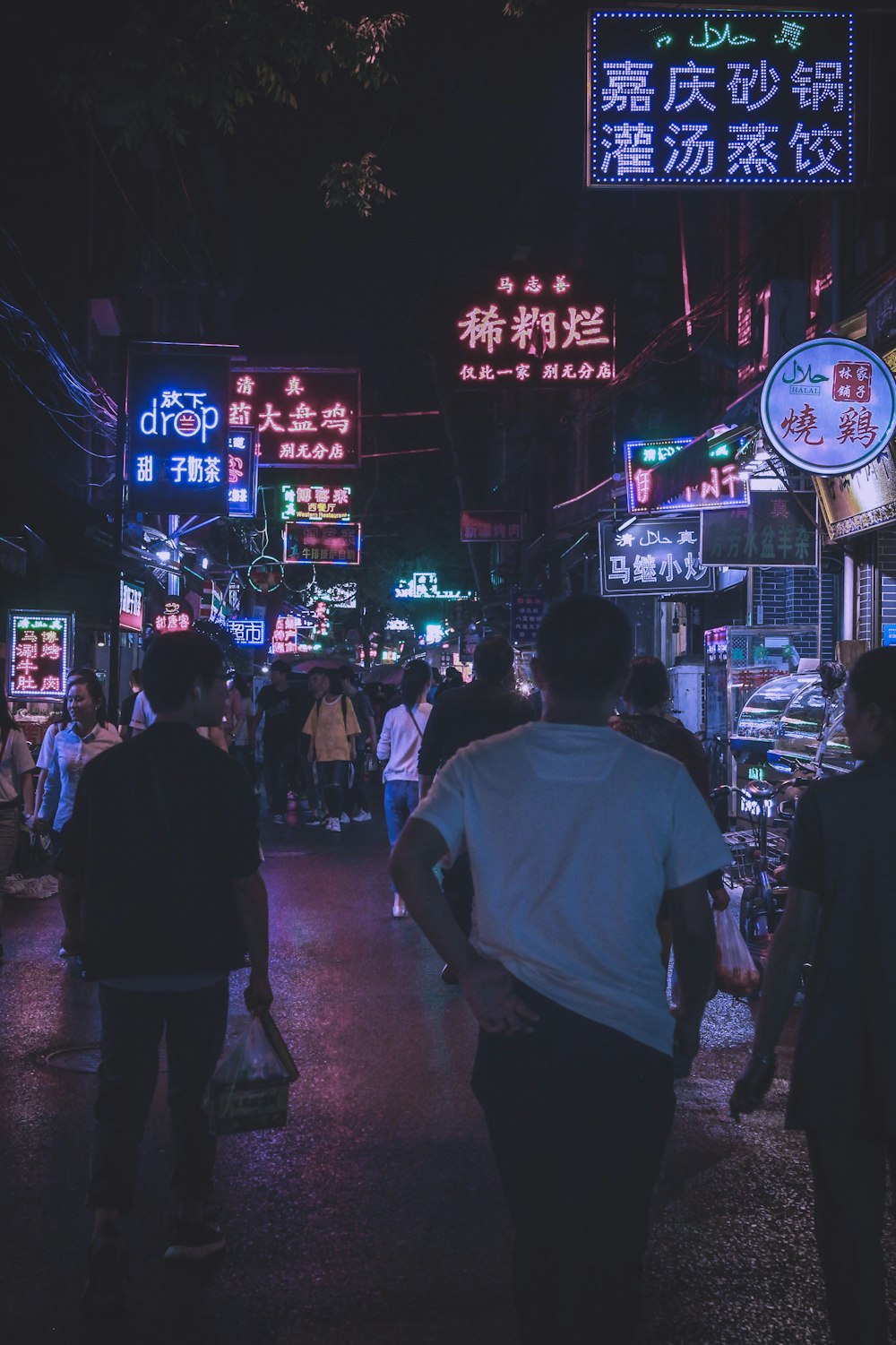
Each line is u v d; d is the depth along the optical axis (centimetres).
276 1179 458
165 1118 530
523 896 255
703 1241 406
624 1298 245
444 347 2153
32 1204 434
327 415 2469
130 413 1969
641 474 1577
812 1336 344
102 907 372
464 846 272
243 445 2384
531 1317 247
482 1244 402
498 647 731
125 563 2027
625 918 254
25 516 1584
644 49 1055
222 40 877
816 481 1280
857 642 1205
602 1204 244
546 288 2145
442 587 5134
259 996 385
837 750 915
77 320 2000
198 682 394
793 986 300
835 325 1242
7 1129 509
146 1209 433
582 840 256
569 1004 248
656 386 2300
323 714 1648
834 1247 286
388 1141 499
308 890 1135
